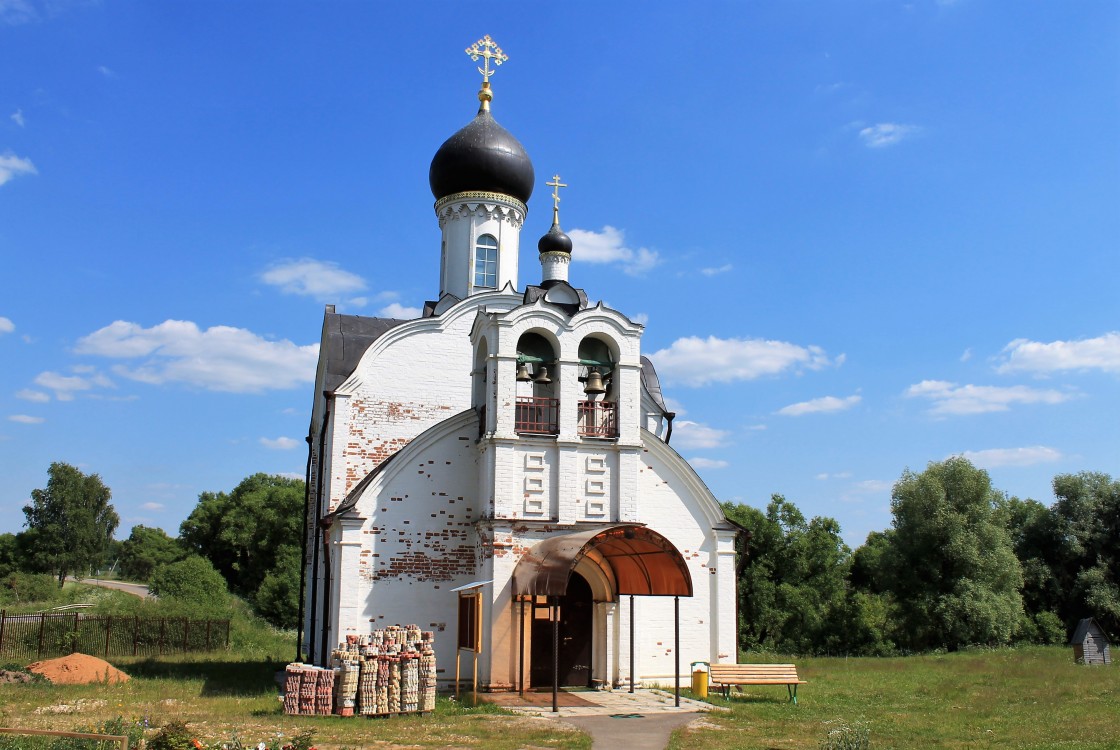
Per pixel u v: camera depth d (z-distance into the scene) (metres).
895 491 56.59
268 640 44.03
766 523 59.06
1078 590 56.81
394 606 23.94
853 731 15.77
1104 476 59.44
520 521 23.62
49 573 87.12
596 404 25.31
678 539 25.81
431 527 24.64
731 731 18.27
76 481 92.00
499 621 23.16
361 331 32.09
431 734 17.50
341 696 19.58
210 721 18.81
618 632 24.81
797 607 57.00
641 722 19.25
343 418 29.16
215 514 87.81
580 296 28.33
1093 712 21.02
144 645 39.84
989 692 25.59
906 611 54.16
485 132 34.47
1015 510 64.94
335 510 27.25
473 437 25.55
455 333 31.00
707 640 25.56
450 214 34.53
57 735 12.62
